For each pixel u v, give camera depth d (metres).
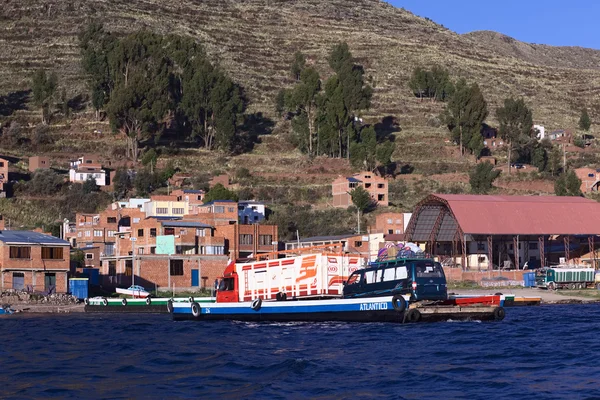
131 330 108.75
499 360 73.44
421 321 104.81
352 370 68.38
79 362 77.94
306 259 115.50
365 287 107.06
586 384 60.91
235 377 66.69
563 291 187.88
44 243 166.62
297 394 59.12
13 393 62.03
